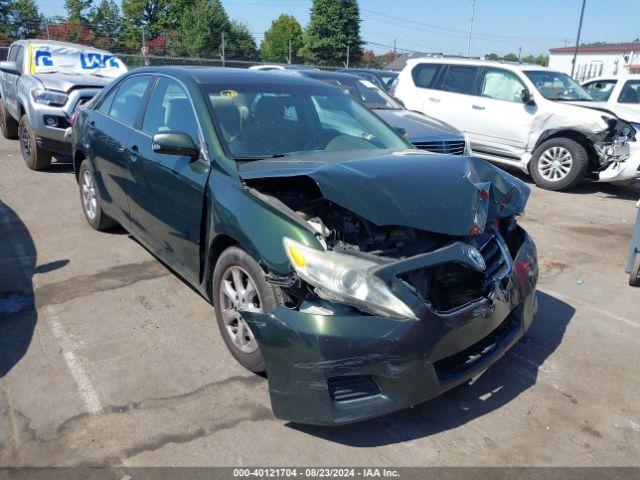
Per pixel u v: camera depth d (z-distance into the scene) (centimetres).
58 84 770
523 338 382
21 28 3206
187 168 354
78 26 3450
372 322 249
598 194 859
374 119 444
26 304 401
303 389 254
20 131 825
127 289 430
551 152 866
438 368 274
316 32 5344
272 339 260
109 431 272
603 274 512
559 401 312
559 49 4303
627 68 3422
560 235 631
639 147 803
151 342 355
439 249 277
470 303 278
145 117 429
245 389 309
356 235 288
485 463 262
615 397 318
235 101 381
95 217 544
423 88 1025
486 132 938
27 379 312
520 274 321
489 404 306
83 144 524
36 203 651
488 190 312
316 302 261
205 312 397
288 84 426
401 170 306
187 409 290
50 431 271
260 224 286
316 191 319
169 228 383
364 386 258
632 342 383
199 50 4325
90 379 313
